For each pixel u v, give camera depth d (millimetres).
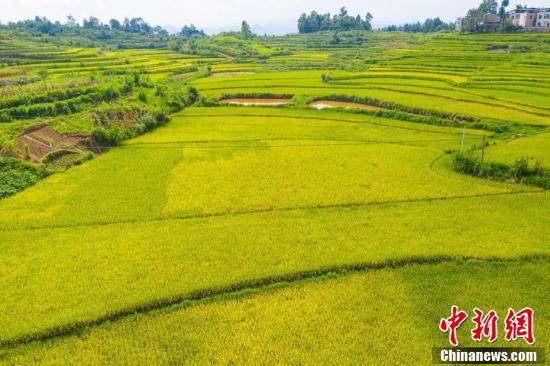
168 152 43625
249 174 37031
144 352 17797
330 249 24922
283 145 45656
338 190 33344
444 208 30109
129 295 21000
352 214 29422
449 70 84188
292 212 29812
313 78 84812
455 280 22172
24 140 41375
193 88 71562
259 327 19078
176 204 31109
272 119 58500
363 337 18438
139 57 114625
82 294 21094
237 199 31922
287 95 72500
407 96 66500
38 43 121250
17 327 18984
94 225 28125
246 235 26641
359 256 24109
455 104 60500
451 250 24547
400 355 17516
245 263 23625
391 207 30453
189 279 22219
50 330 18906
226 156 42094
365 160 40188
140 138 49469
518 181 34719
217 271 22906
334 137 49062
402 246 25094
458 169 37062
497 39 114750
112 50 132625
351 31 189250
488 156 39312
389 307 20266
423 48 114125
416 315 19734
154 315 20016
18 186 34094
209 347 17953
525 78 72938
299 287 21891
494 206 30328
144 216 29266
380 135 49938
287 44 157625
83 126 47281
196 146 45688
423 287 21672
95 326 19344
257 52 132750
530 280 22031
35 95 51000
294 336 18562
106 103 55156
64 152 42250
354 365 17094
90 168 39031
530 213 29172
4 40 119312
